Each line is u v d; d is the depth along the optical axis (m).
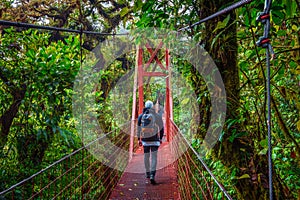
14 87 3.15
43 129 3.20
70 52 4.05
